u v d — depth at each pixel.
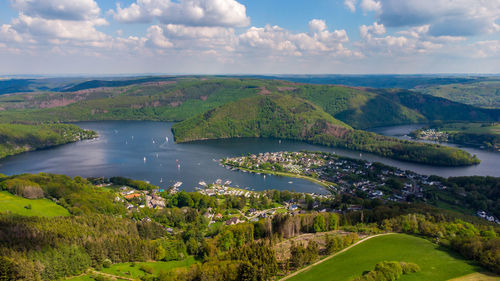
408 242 147.75
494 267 110.31
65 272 125.00
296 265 132.00
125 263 146.25
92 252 138.88
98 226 170.25
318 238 167.38
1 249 124.81
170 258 156.62
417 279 105.50
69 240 142.62
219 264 128.00
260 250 130.00
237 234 170.00
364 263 123.06
